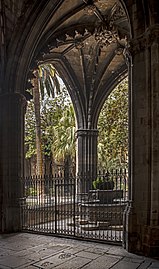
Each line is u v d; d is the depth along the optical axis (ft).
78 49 47.96
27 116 93.50
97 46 48.62
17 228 33.53
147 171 24.12
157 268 20.54
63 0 33.60
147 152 24.21
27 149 95.09
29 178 37.45
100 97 55.16
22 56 35.19
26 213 35.32
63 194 45.09
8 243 27.86
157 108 24.02
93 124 55.26
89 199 42.45
